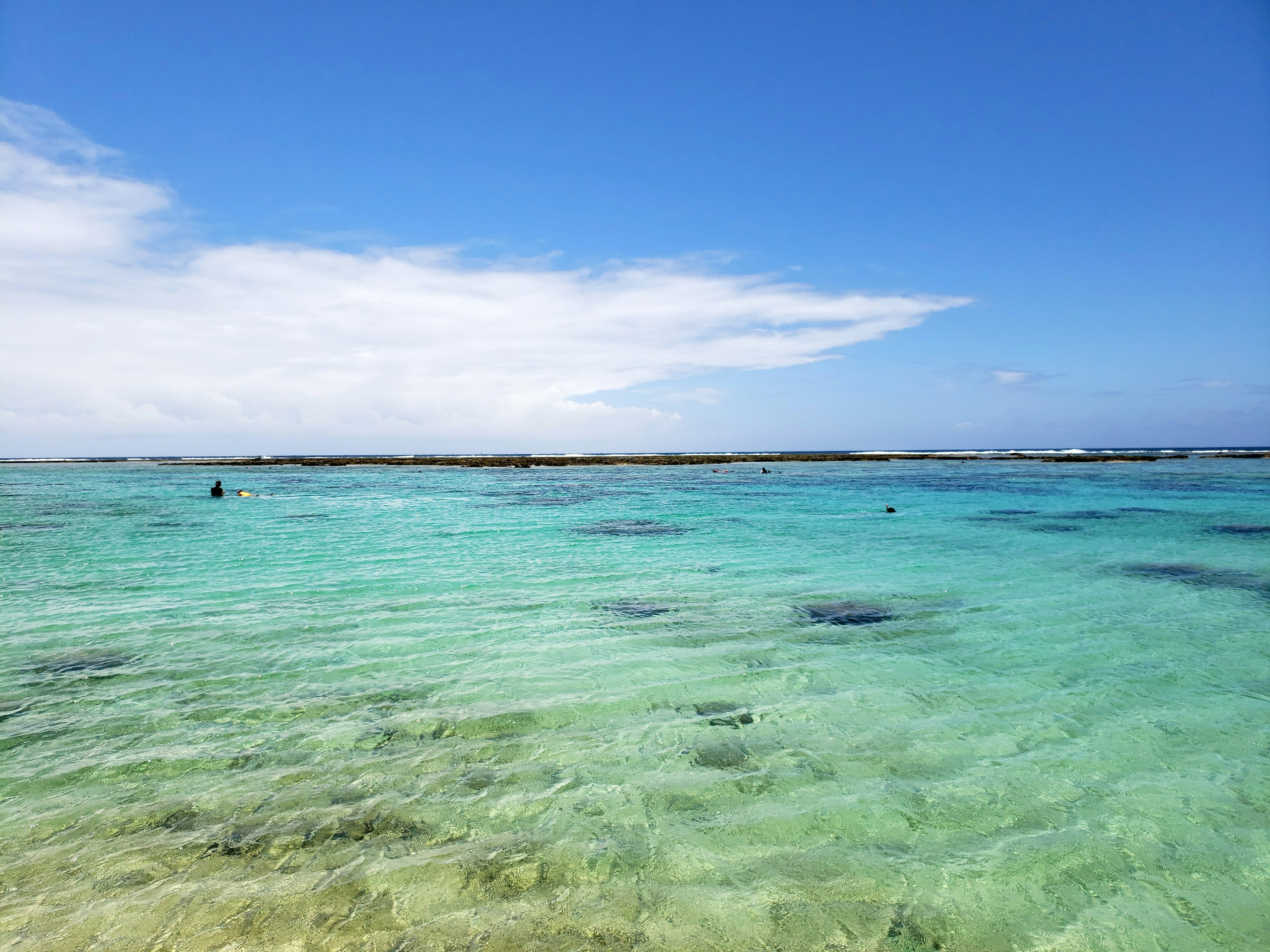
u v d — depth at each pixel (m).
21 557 15.45
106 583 12.58
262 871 4.09
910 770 5.48
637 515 25.73
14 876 4.03
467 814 4.77
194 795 5.00
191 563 14.90
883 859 4.29
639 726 6.32
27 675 7.57
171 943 3.46
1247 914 3.83
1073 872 4.18
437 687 7.30
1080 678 7.64
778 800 5.00
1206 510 26.34
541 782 5.25
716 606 10.94
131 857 4.21
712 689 7.28
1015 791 5.14
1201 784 5.27
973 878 4.11
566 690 7.23
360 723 6.35
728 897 3.90
